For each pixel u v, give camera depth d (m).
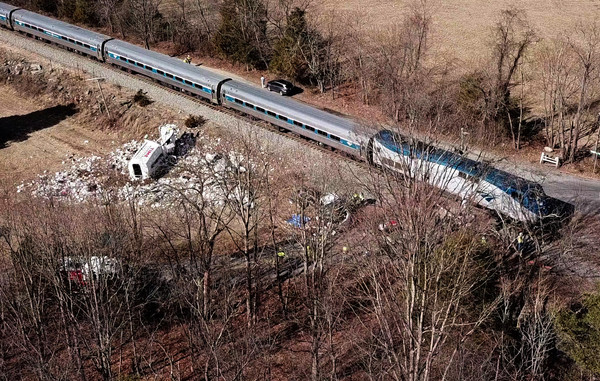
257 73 79.69
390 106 47.19
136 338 41.97
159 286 42.81
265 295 45.91
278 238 51.12
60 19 96.88
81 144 71.69
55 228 35.88
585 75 55.62
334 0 99.44
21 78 82.81
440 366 30.36
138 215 55.91
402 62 67.75
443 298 31.67
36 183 64.00
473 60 76.00
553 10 91.62
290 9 83.38
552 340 35.53
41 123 75.88
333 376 33.31
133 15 87.31
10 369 35.25
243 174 50.59
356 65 72.81
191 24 88.69
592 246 46.91
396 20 89.06
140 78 79.38
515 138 61.84
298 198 42.53
